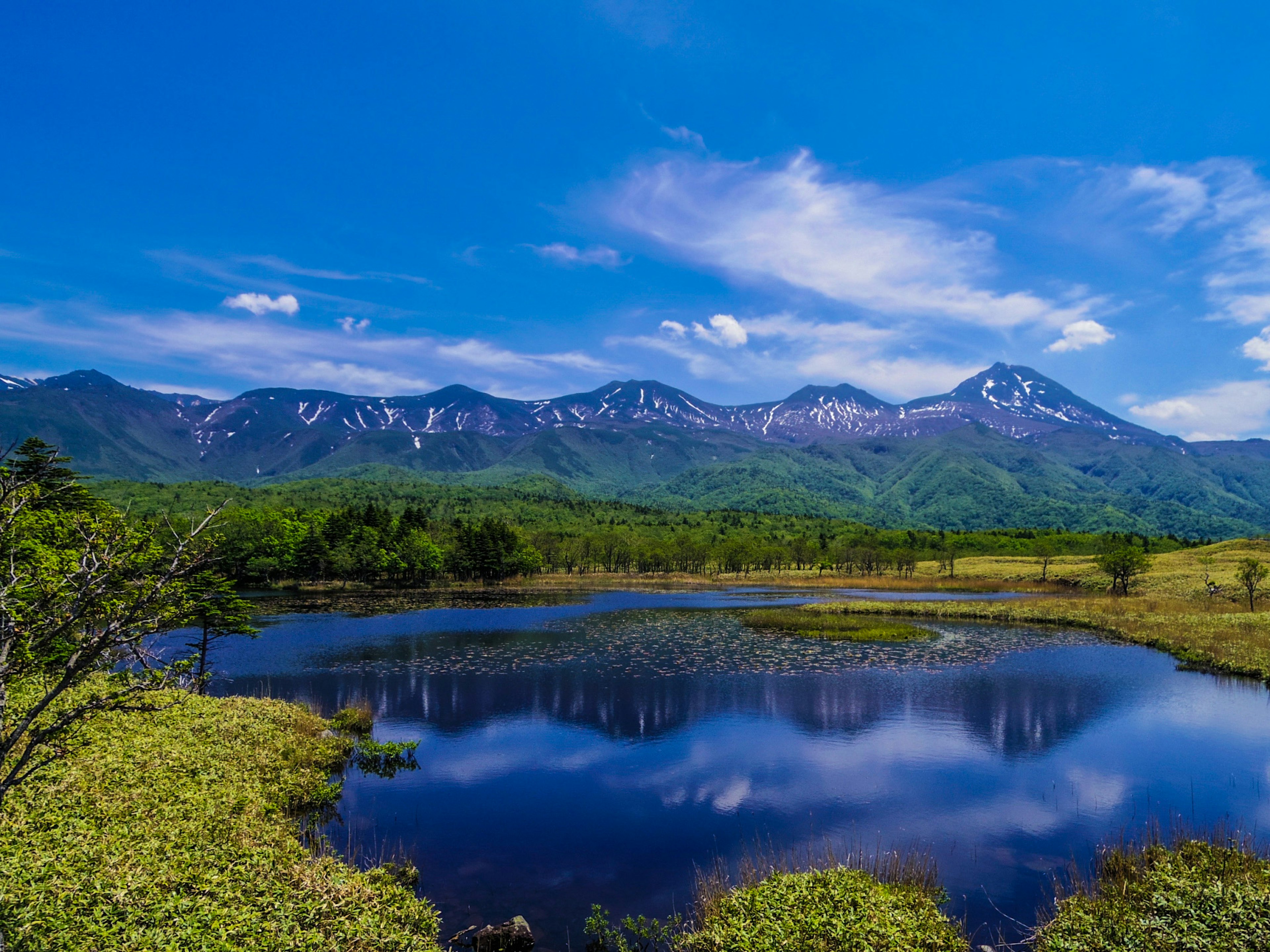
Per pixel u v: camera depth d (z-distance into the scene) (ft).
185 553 37.78
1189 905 46.14
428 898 60.03
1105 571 409.49
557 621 265.95
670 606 331.98
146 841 52.90
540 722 122.42
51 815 54.34
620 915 59.26
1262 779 92.22
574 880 65.72
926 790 89.51
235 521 434.71
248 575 436.35
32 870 42.65
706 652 192.65
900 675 159.53
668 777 94.53
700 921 55.72
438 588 456.04
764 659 180.24
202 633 226.79
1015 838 74.49
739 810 83.30
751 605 338.13
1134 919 46.42
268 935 40.45
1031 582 486.79
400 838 74.79
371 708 131.85
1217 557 453.17
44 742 35.40
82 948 35.29
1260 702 133.49
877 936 45.14
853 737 112.68
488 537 501.56
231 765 81.15
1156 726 117.70
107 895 41.37
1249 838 71.67
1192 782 91.30
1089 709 128.36
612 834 76.48
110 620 36.40
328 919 44.68
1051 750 105.19
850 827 78.23
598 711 129.29
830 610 290.76
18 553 42.24
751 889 54.44
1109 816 80.69
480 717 125.59
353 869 57.16
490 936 53.16
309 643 210.38
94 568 35.73
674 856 71.15
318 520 539.29
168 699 101.40
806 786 91.30
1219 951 40.63
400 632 236.43
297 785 82.17
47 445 67.00
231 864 51.08
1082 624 245.45
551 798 87.35
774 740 111.24
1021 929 55.52
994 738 111.45
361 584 469.98
